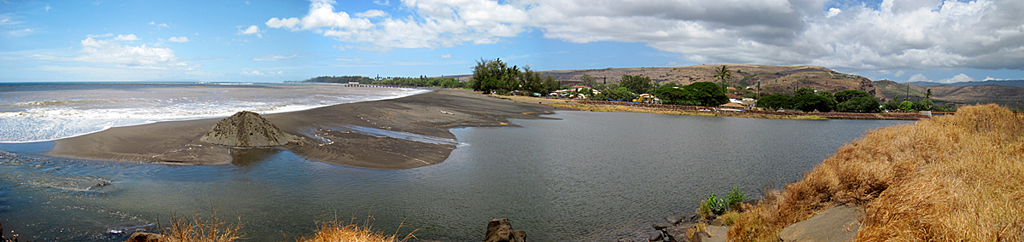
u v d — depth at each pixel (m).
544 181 15.73
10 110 29.08
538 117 52.66
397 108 42.44
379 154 19.11
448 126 35.09
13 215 8.91
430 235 9.58
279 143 19.69
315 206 11.24
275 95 72.38
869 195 7.41
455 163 18.67
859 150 12.99
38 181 11.72
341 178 14.63
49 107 32.66
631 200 13.48
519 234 9.16
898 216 5.27
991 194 5.86
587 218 11.48
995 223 4.48
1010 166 7.72
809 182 8.73
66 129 20.94
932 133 12.72
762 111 77.06
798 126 53.31
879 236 5.09
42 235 8.03
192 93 71.69
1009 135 13.49
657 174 17.97
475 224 10.51
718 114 71.56
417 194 13.06
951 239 4.37
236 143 18.91
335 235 6.37
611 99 113.62
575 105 80.75
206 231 8.70
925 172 7.67
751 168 20.31
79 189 11.30
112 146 17.06
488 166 18.30
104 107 34.50
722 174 18.48
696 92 93.31
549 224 10.85
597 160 21.12
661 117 61.97
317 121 27.92
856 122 67.06
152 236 7.12
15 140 17.75
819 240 6.30
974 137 12.34
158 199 11.04
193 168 14.86
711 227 9.76
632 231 10.54
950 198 5.28
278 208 10.86
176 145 17.91
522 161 19.94
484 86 122.06
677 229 10.33
